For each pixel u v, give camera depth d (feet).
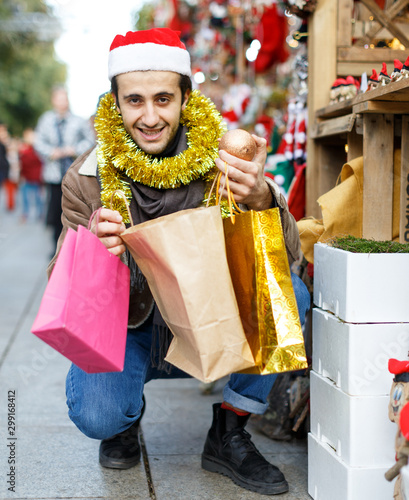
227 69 21.74
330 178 10.19
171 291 5.81
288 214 6.96
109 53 6.87
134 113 6.70
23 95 94.22
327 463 6.72
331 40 9.93
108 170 7.06
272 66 18.78
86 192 7.29
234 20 19.65
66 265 5.60
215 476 7.85
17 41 70.13
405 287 6.21
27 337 14.73
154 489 7.47
